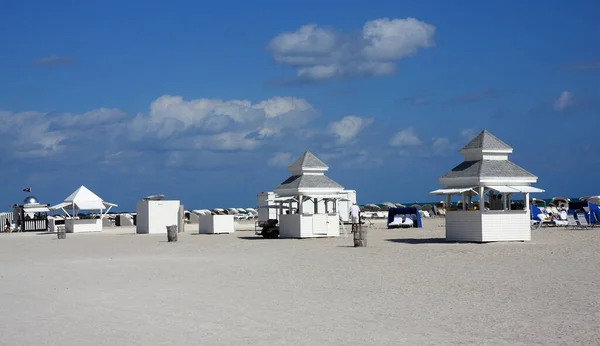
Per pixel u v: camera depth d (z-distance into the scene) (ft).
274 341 34.32
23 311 45.47
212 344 34.06
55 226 192.75
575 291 47.01
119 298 50.01
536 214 142.82
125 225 225.35
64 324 40.45
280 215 124.77
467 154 99.30
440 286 51.62
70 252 99.76
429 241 100.89
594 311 39.52
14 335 37.58
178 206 163.02
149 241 122.01
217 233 145.79
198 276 62.54
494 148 96.73
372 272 61.98
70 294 52.85
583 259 67.77
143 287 55.67
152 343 34.71
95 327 39.29
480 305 42.75
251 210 326.85
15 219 206.18
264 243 107.65
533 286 49.98
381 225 169.58
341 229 148.36
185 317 41.60
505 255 74.08
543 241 94.17
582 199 220.02
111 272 68.08
